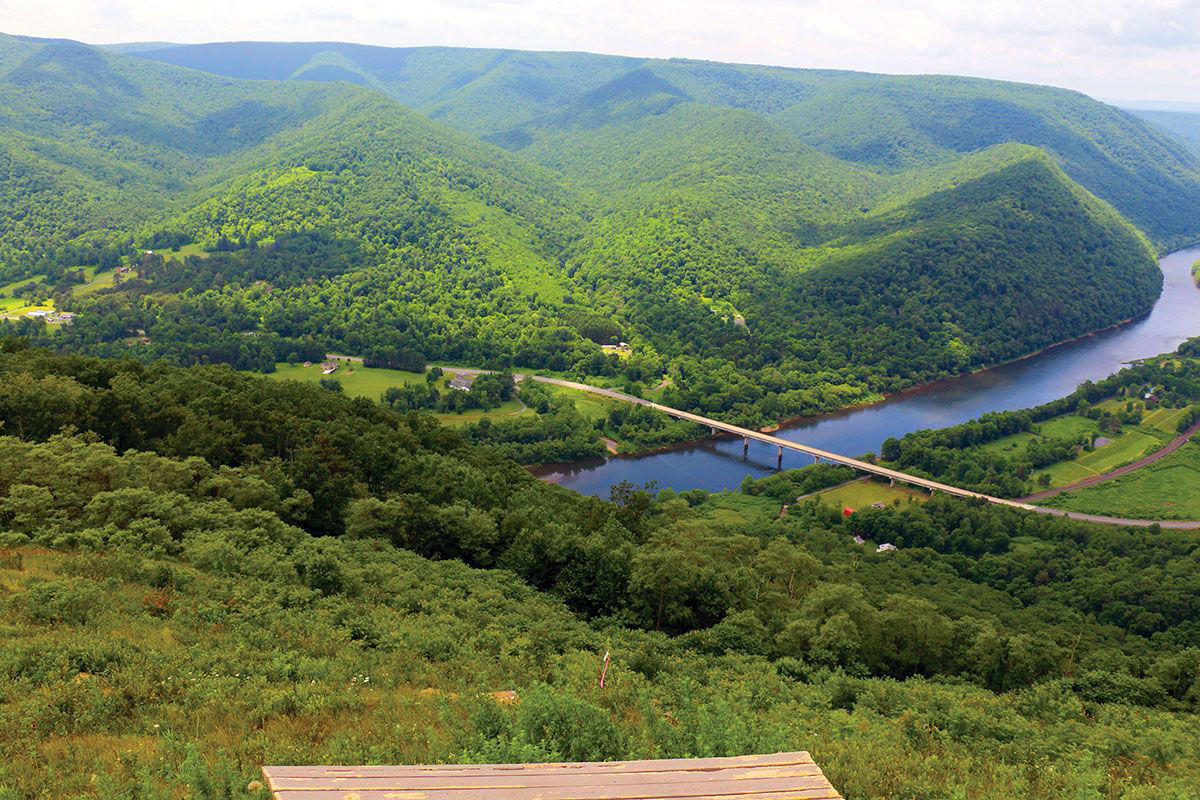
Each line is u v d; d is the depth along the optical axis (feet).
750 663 143.23
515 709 71.05
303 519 206.80
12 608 99.25
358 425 296.71
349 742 62.85
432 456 270.87
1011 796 67.67
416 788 26.86
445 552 208.95
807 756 31.17
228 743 63.98
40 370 278.46
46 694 71.97
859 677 147.02
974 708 111.24
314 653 101.24
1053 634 253.03
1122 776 84.84
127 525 153.07
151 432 245.65
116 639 90.43
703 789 28.14
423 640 110.32
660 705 89.66
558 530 202.49
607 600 185.68
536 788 27.35
